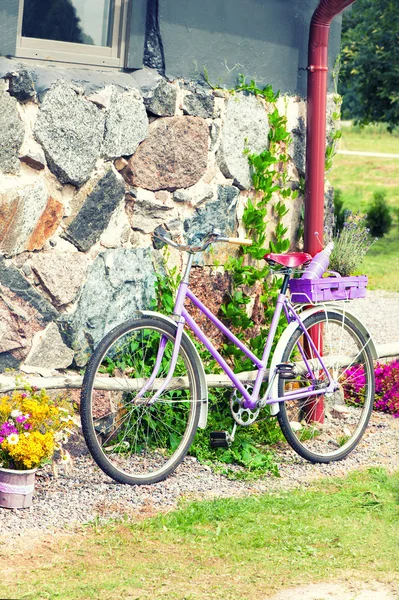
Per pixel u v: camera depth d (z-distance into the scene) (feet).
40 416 14.65
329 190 20.71
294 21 19.40
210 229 18.42
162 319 16.03
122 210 16.97
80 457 16.75
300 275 18.99
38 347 15.85
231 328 19.02
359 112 58.39
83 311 16.40
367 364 18.56
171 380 16.52
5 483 14.26
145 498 15.21
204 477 16.53
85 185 16.22
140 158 16.96
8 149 14.90
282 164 19.61
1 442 14.28
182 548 13.34
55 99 15.40
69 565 12.60
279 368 17.07
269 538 13.80
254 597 11.86
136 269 17.24
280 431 18.65
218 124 18.24
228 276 18.86
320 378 18.58
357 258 23.00
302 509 15.01
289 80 19.54
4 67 14.71
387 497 15.78
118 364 16.93
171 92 17.29
